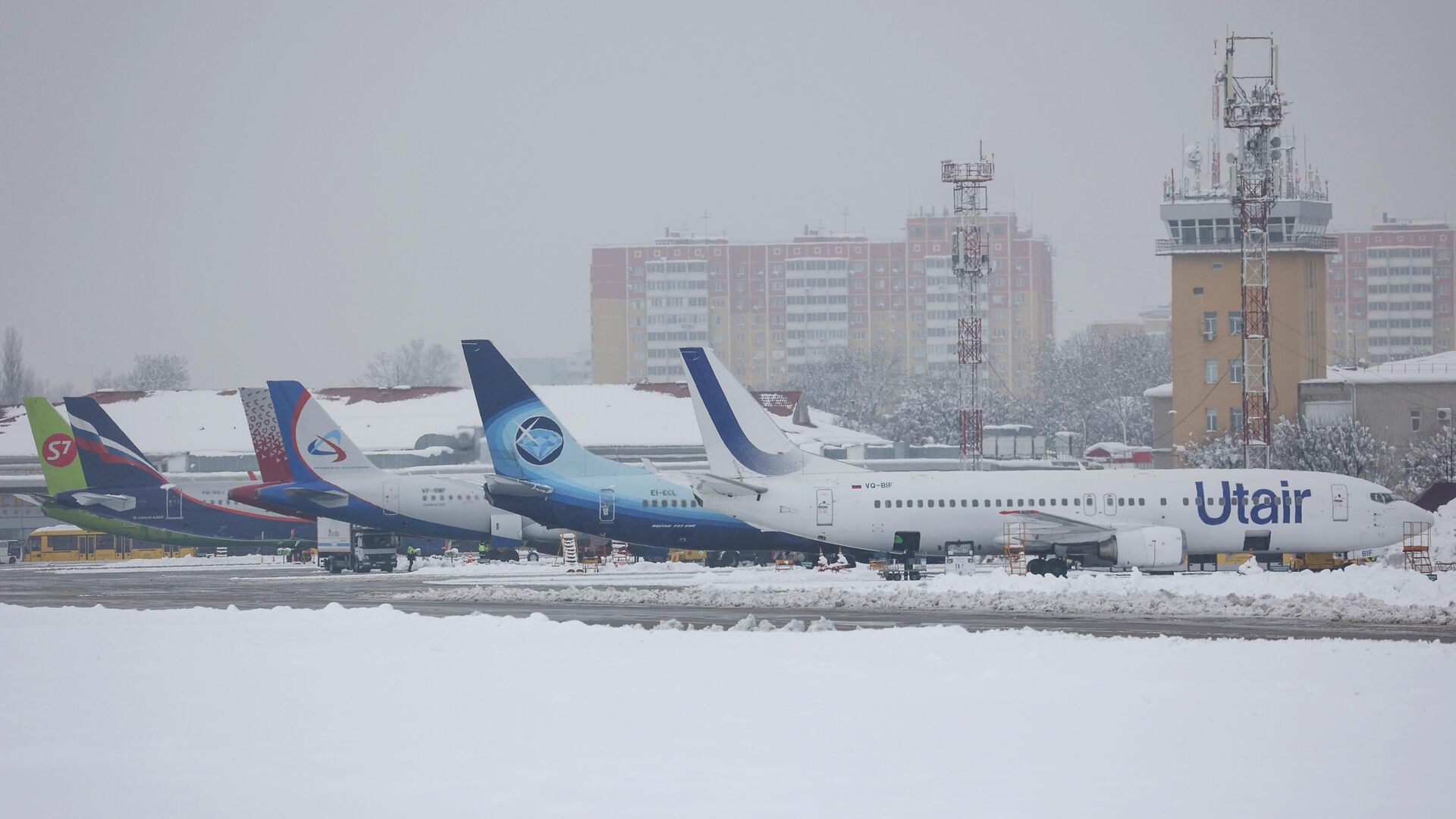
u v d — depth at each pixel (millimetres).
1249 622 169625
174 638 149750
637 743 88812
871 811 71312
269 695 108250
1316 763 81812
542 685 112312
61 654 135625
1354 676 115250
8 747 89688
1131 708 100062
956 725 93875
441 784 78188
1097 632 158125
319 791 77125
